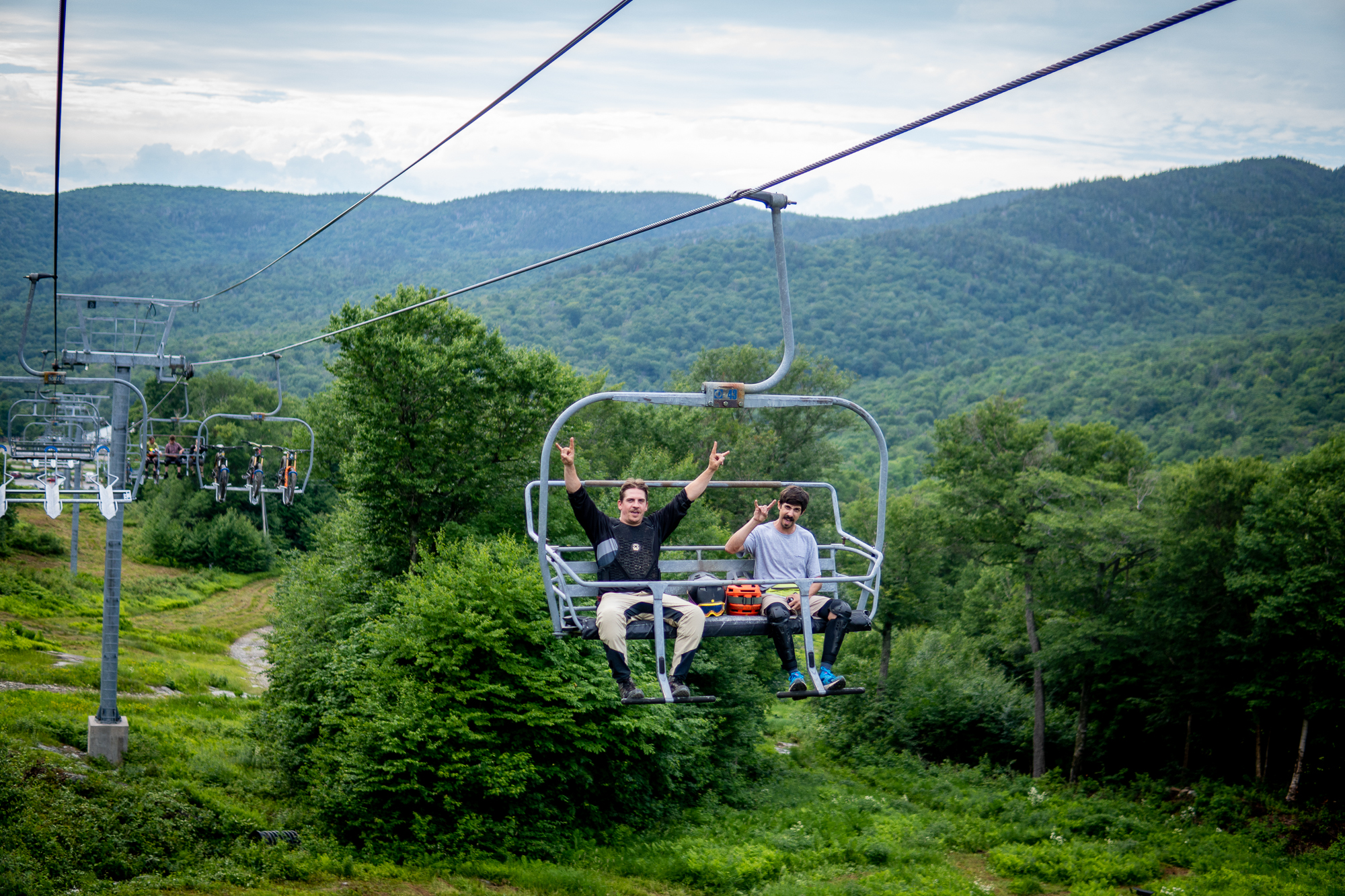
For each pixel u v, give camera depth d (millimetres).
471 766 21703
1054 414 143750
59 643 45750
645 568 8750
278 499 91500
